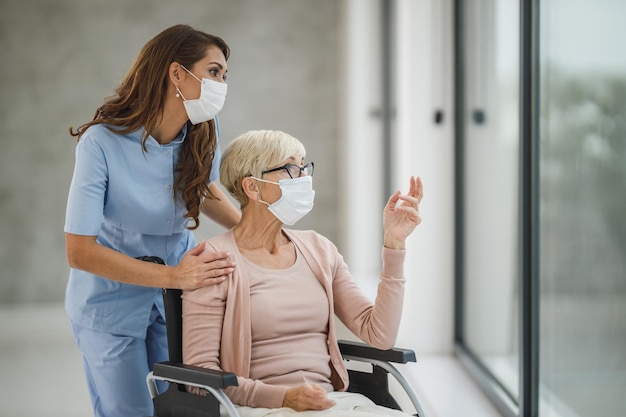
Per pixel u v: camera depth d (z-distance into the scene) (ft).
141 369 7.65
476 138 12.78
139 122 7.12
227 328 6.59
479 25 12.49
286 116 21.33
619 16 7.01
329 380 6.97
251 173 6.95
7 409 12.19
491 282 11.97
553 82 8.87
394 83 18.83
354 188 20.12
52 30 20.22
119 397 7.64
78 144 7.19
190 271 6.60
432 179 14.06
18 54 20.18
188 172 7.50
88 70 20.39
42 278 20.70
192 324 6.59
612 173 7.32
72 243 6.93
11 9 20.07
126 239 7.61
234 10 20.97
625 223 7.07
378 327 6.98
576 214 8.25
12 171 20.40
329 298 7.09
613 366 7.46
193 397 6.15
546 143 9.14
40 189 20.51
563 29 8.50
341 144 21.18
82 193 6.95
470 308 13.48
